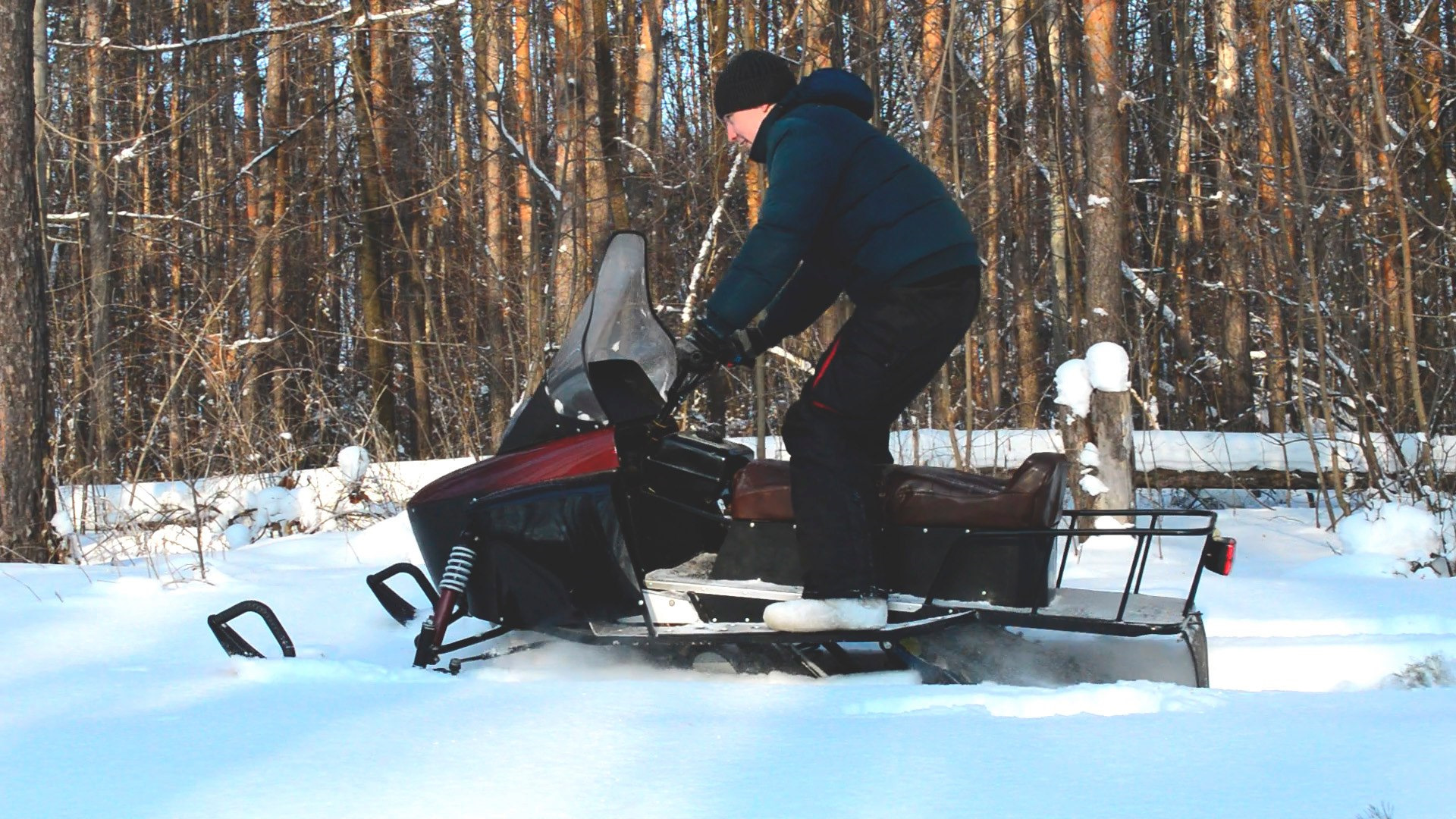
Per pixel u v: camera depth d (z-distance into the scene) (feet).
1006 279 57.88
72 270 50.65
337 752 8.05
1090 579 17.66
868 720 8.62
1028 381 53.42
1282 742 7.80
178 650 13.12
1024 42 51.08
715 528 12.58
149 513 26.76
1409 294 25.64
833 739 8.09
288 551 21.56
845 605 10.85
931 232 10.96
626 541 11.78
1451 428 29.27
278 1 49.11
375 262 58.90
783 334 12.57
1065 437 23.73
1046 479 11.19
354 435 31.78
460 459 29.76
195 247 63.67
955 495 11.33
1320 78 29.04
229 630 11.85
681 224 44.16
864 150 11.16
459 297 54.44
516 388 37.27
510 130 43.52
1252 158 38.19
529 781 7.32
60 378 36.32
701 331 11.09
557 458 11.93
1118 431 23.31
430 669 11.94
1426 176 39.58
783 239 10.87
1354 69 32.71
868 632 10.89
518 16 42.42
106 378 34.32
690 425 30.27
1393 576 18.62
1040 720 8.57
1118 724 8.38
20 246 22.88
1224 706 8.87
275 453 29.84
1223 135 40.68
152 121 62.23
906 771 7.37
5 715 9.86
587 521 11.69
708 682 10.23
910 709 9.07
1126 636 10.96
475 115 51.34
